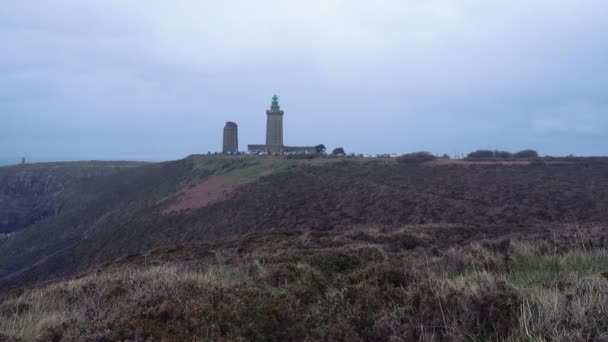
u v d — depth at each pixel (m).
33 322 5.31
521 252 7.46
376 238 13.30
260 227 35.81
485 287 5.01
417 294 5.06
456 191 35.88
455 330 4.20
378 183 42.34
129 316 4.64
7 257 55.88
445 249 10.20
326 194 40.97
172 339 4.17
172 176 74.19
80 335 4.32
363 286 5.60
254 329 4.54
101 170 114.56
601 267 6.08
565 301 4.50
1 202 96.31
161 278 6.39
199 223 41.28
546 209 28.88
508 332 4.11
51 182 105.19
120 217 53.81
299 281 6.25
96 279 7.73
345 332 4.34
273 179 51.25
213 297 5.21
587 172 40.53
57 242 57.00
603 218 25.36
